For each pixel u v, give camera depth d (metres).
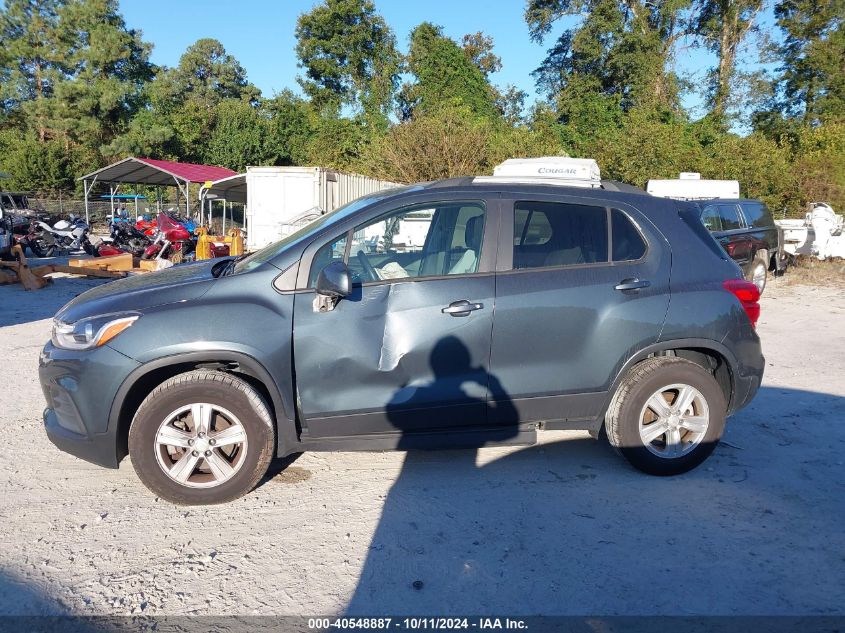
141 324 3.77
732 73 35.16
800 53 33.16
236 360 3.80
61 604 2.99
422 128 24.86
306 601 3.03
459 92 38.44
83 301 4.11
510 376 4.08
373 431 4.05
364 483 4.25
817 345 8.62
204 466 3.93
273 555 3.40
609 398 4.25
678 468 4.35
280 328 3.86
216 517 3.80
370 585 3.15
